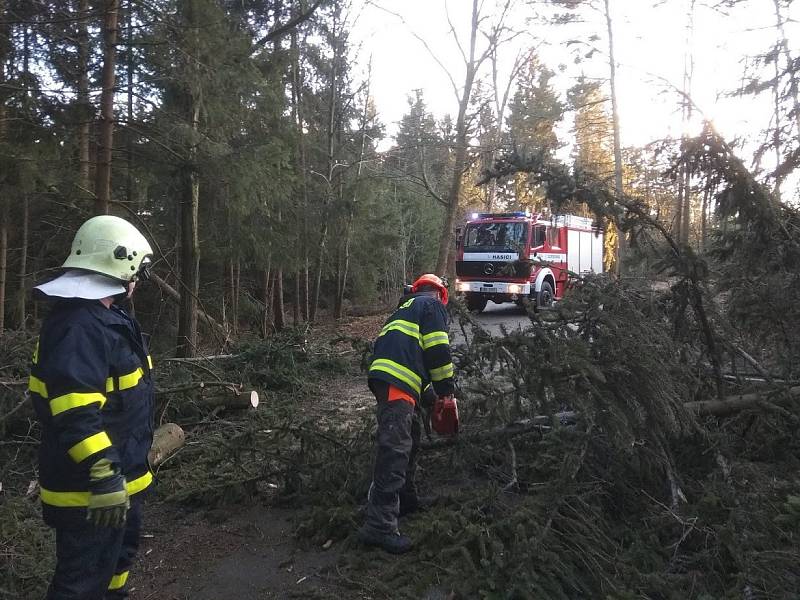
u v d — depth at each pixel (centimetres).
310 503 379
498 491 325
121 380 211
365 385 754
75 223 796
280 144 777
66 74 638
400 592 275
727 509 299
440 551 299
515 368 367
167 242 1030
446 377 321
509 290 1442
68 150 627
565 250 1614
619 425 318
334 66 1515
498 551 276
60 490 200
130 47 672
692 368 419
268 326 1418
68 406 189
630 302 377
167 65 677
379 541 312
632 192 414
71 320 200
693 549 298
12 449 437
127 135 716
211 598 285
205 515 377
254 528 357
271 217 951
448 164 1658
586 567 279
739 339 446
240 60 742
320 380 771
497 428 387
